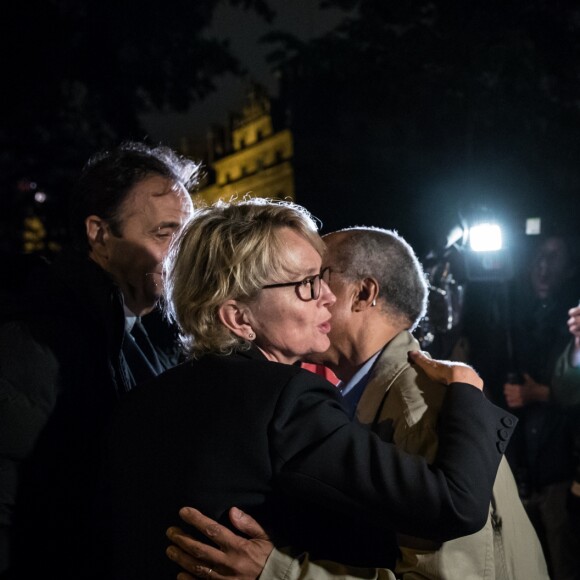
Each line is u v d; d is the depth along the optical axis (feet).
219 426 4.51
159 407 4.77
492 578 4.89
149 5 23.25
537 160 27.04
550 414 11.89
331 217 47.03
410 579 4.83
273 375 4.59
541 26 25.93
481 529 4.83
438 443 4.87
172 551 4.54
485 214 12.93
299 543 4.58
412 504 4.39
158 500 4.62
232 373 4.64
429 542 4.80
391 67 26.81
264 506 4.49
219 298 4.78
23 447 5.31
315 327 4.97
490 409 4.90
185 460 4.56
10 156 24.06
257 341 4.93
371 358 5.72
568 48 25.80
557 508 11.62
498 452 4.78
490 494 4.64
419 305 5.88
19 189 24.18
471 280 12.76
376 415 5.33
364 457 4.43
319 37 27.30
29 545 5.37
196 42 24.44
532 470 12.00
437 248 12.67
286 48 26.86
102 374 5.70
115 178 6.23
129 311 6.52
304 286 4.86
